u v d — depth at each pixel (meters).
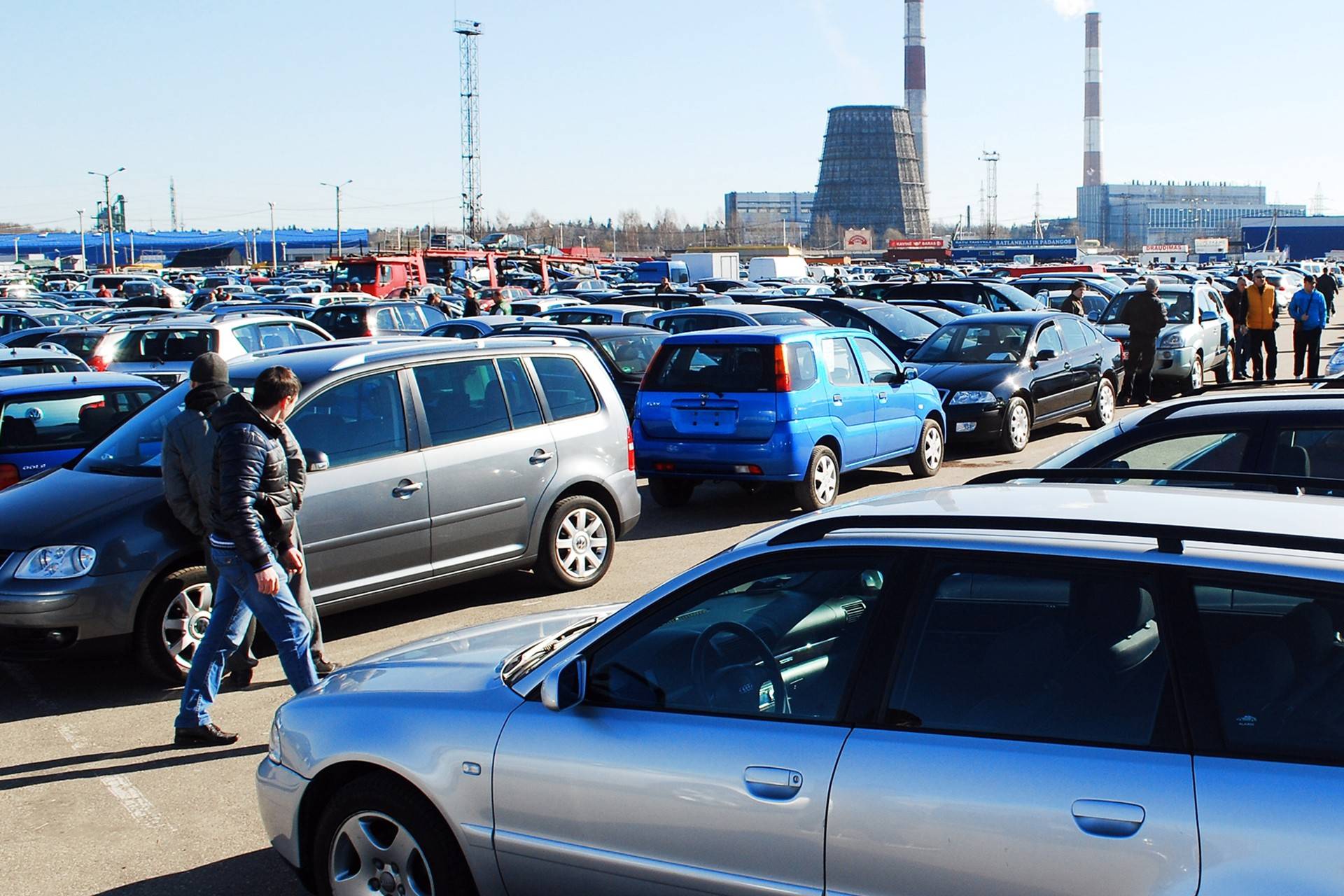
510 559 7.98
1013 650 2.96
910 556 3.12
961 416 14.20
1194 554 2.81
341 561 7.01
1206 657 2.73
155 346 15.56
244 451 5.43
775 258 57.16
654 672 3.42
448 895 3.57
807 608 3.25
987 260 106.38
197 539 6.58
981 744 2.89
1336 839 2.46
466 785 3.50
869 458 11.70
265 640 7.45
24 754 5.71
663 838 3.21
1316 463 6.02
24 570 6.29
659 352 11.21
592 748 3.34
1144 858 2.62
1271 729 2.65
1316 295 19.03
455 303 38.25
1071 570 2.92
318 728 3.80
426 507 7.39
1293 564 2.70
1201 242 165.25
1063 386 15.37
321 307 22.14
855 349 11.69
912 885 2.88
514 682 3.66
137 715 6.20
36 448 9.26
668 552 9.74
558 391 8.36
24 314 24.78
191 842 4.75
